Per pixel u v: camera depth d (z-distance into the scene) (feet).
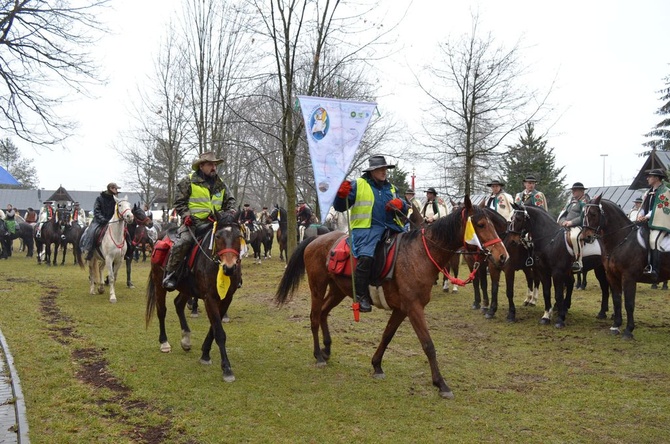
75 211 70.08
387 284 19.42
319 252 22.03
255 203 148.36
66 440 14.57
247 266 62.80
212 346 24.89
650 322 30.89
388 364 22.31
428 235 18.84
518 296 40.27
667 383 20.03
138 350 23.77
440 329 29.48
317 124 19.65
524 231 30.27
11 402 17.46
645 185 87.66
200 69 57.72
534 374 21.20
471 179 54.65
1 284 43.09
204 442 14.71
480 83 47.39
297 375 20.72
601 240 27.89
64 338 25.48
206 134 58.65
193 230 21.34
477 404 17.79
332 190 19.22
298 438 15.02
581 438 15.23
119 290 41.45
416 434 15.38
